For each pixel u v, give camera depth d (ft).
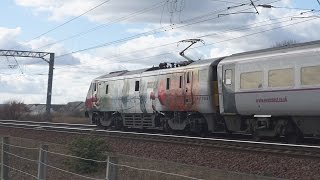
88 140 54.29
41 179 35.01
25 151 68.18
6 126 118.83
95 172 52.49
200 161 56.49
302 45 59.98
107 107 107.76
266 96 63.57
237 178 43.19
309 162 46.52
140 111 95.40
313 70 57.11
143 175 46.03
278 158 49.34
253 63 65.82
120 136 78.69
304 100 58.29
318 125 58.95
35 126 115.14
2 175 41.42
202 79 77.46
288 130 63.36
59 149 69.56
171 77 85.40
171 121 86.89
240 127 70.74
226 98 70.69
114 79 105.70
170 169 48.96
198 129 80.28
